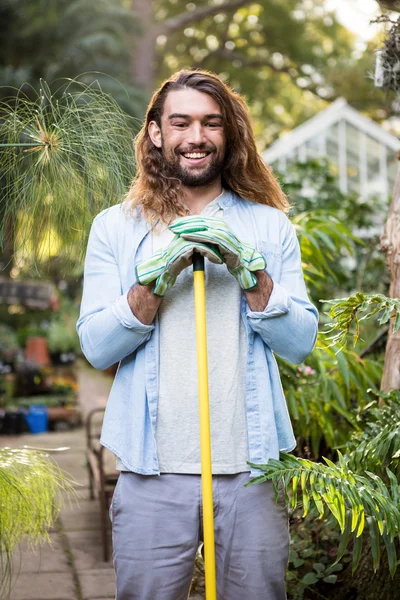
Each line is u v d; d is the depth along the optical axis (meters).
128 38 11.59
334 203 5.52
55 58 9.66
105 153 2.24
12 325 12.42
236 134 1.88
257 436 1.75
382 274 4.62
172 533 1.74
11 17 9.12
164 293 1.70
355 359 3.10
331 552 2.66
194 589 2.67
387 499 1.95
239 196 1.94
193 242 1.65
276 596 1.79
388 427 2.21
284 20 18.45
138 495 1.76
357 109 14.02
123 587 1.79
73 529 3.96
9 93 8.95
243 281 1.70
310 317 1.79
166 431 1.75
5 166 2.24
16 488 1.88
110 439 1.80
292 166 5.93
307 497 1.81
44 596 3.06
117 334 1.73
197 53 19.20
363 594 2.45
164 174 1.86
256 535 1.75
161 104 1.86
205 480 1.67
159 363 1.77
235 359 1.77
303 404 2.88
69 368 10.36
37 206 2.22
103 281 1.83
